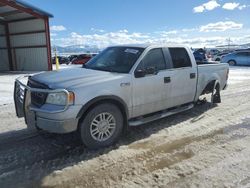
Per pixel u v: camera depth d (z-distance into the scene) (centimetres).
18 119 627
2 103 797
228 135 518
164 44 568
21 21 2459
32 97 439
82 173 371
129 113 490
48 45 2297
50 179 355
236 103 794
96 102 438
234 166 388
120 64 514
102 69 522
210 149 450
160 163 399
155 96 527
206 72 671
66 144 470
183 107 613
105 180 353
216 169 379
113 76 465
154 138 499
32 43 2420
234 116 651
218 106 748
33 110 421
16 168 384
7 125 580
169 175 363
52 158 417
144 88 502
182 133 527
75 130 417
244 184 340
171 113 571
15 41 2575
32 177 360
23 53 2531
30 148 455
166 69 551
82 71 500
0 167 387
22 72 2317
